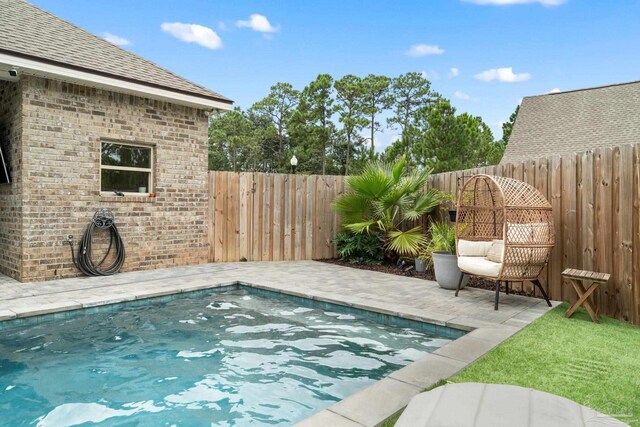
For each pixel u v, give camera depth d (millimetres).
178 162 7953
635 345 3680
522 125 16438
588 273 4562
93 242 6934
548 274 5535
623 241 4531
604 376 2992
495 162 20734
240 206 8758
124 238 7277
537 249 4996
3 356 3684
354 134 33344
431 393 1699
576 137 14500
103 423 2611
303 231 9242
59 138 6496
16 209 6367
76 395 2984
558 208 5391
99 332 4348
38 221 6324
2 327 4379
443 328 4410
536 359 3309
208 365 3541
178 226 7988
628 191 4492
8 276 6637
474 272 5320
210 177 8477
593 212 4910
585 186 5016
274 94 35969
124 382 3205
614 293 4613
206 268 7766
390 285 6352
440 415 1480
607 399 2633
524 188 5246
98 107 6895
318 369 3479
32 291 5598
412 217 7859
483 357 3346
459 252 5828
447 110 17047
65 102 6543
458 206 5953
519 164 5969
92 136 6836
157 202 7680
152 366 3508
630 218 4461
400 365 3572
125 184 7410
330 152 33125
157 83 7246
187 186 8094
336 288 6078
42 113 6324
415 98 38000
